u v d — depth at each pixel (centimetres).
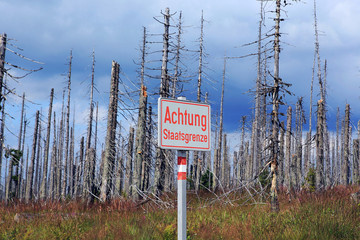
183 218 553
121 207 1692
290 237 914
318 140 3003
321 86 3212
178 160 574
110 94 2423
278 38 1592
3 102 1716
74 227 1164
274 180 1516
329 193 1755
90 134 3600
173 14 2394
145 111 2355
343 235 926
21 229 1169
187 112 590
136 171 2241
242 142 4194
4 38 1675
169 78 2423
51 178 4247
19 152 4147
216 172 3631
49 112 3966
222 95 3906
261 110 2145
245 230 1009
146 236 948
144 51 2556
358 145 4084
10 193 4194
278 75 1579
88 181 2538
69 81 3922
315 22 3269
